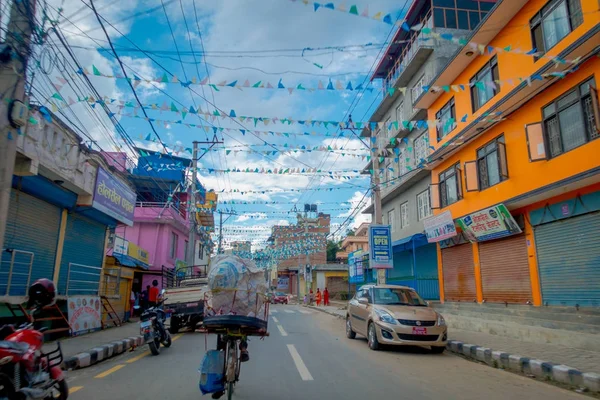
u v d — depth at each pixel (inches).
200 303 542.9
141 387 244.8
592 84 396.5
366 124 384.8
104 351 353.1
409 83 874.1
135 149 413.1
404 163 885.2
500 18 507.2
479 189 583.2
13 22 248.1
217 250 1713.8
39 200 451.2
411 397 228.4
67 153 443.8
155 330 379.9
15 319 385.4
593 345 357.4
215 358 201.0
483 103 572.1
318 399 220.2
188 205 997.8
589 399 241.3
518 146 500.1
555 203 458.6
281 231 1770.4
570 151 418.6
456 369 319.9
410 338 376.2
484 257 594.9
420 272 832.9
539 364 300.7
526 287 503.2
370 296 449.7
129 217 650.8
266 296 224.7
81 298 490.9
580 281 424.5
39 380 179.3
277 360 337.1
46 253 465.4
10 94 251.1
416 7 833.5
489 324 490.6
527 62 475.8
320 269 1982.0
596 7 386.0
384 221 1069.1
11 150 253.6
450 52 775.1
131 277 742.5
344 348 408.5
